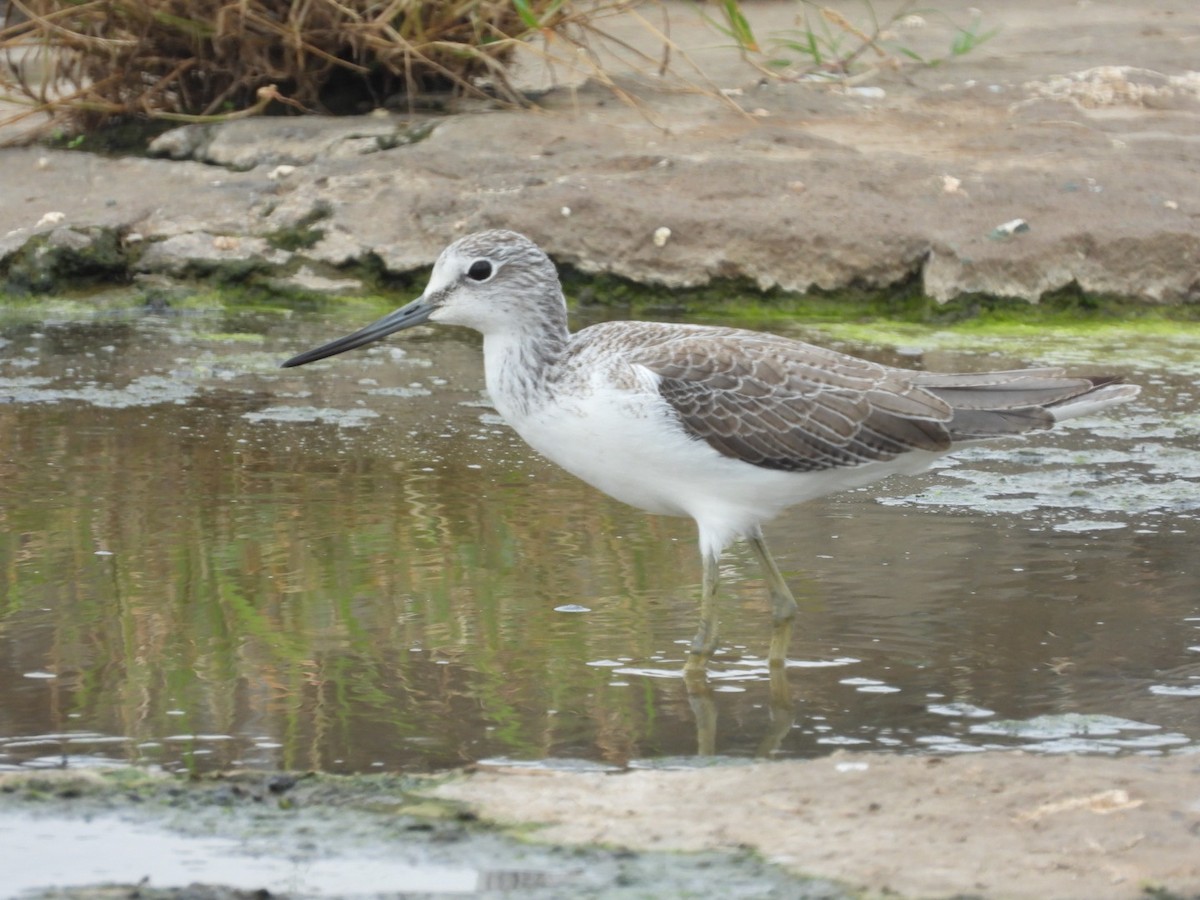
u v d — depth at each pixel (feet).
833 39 79.51
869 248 59.26
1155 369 53.01
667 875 22.40
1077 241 59.11
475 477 42.88
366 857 23.07
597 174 62.54
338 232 61.46
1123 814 23.91
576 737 28.14
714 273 59.31
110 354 53.93
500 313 34.35
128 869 22.76
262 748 27.40
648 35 82.74
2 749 27.14
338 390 50.75
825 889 21.91
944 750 27.63
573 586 35.60
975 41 76.13
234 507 39.99
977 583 35.60
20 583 34.81
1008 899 21.56
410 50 64.44
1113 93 72.84
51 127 69.36
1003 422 33.78
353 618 33.42
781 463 33.24
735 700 29.94
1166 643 32.22
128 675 30.37
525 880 22.31
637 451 33.17
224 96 69.36
